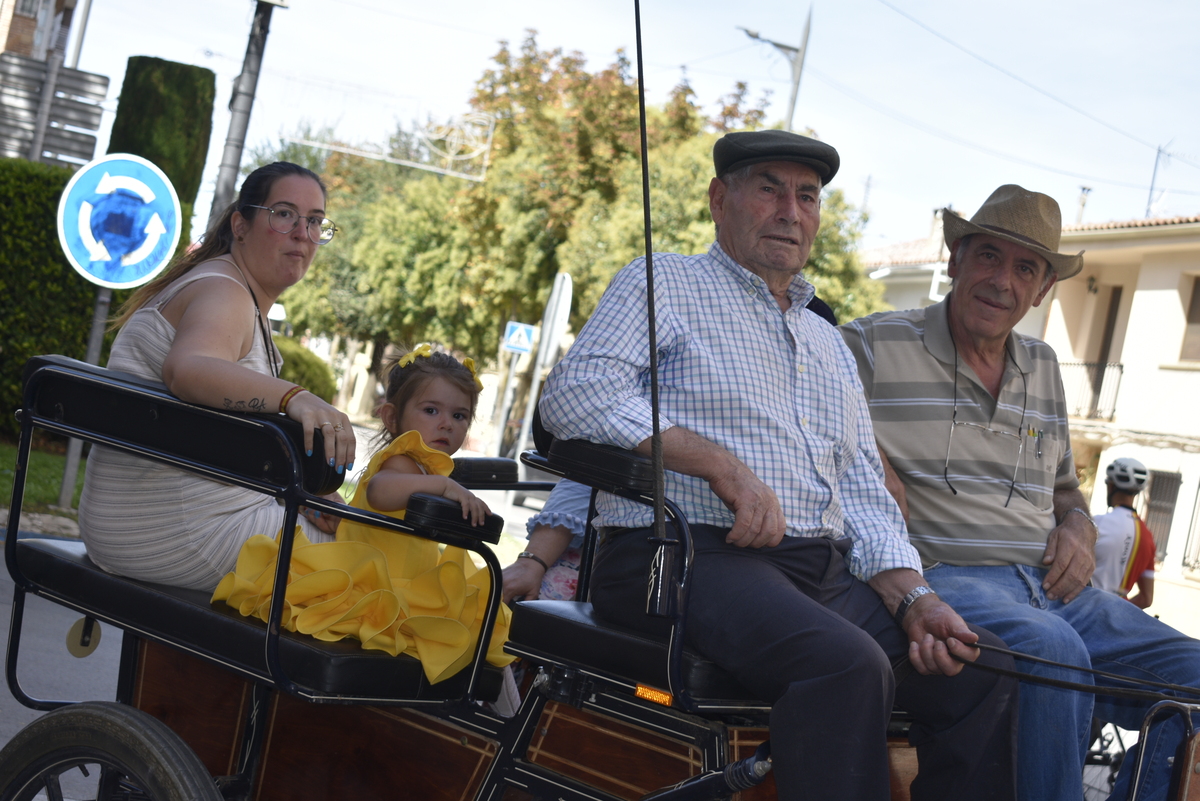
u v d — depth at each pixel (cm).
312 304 3938
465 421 322
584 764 225
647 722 218
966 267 350
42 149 1121
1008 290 342
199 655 232
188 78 1170
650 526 240
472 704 239
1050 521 348
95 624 280
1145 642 304
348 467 220
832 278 2019
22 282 1051
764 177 270
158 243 679
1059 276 353
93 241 666
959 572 333
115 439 248
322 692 214
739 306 265
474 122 2198
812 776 200
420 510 221
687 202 2091
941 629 238
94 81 1134
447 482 247
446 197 3162
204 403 229
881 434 347
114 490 259
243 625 228
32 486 876
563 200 2423
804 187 271
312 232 290
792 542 248
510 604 275
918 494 342
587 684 225
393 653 230
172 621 241
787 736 202
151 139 1157
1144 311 1925
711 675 218
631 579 234
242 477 224
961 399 347
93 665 507
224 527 261
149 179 675
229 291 266
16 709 416
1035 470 350
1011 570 335
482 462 325
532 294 2594
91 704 242
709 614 222
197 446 235
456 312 3036
